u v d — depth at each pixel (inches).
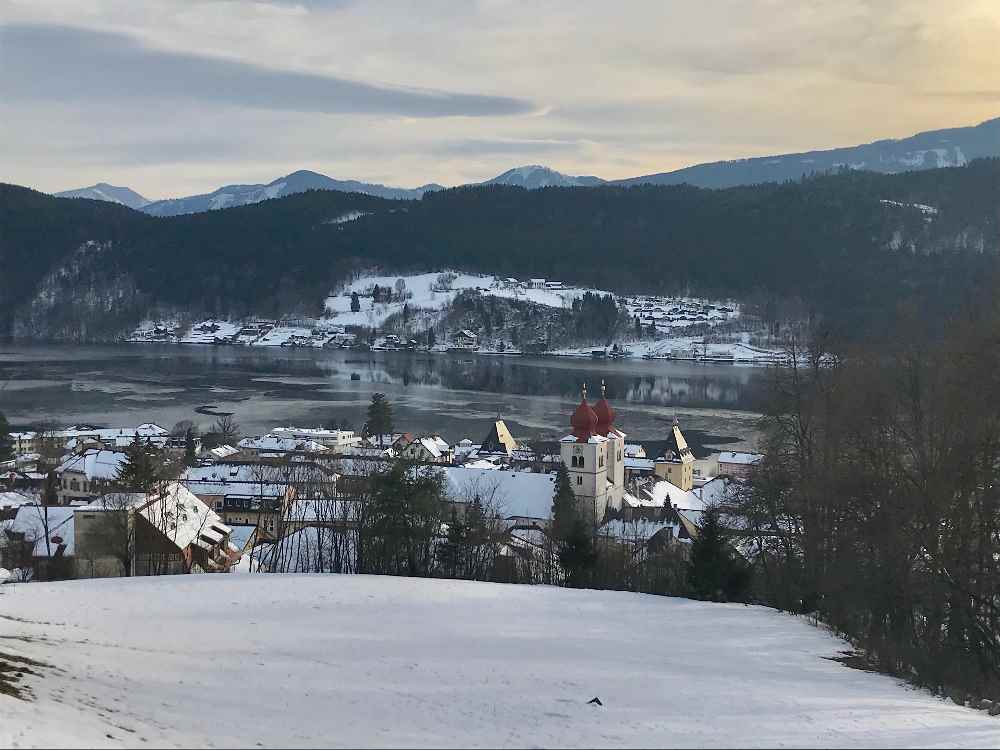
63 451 6397.6
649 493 5315.0
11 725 724.0
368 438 7578.7
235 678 1181.7
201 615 1813.5
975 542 2060.8
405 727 978.1
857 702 1296.8
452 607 2023.9
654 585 2955.2
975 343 2199.8
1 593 1929.1
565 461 4729.3
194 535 3415.4
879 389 2370.8
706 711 1167.6
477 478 4867.1
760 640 1834.4
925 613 1996.8
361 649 1505.9
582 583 2901.1
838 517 2253.9
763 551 2647.6
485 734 970.7
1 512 3937.0
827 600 2178.9
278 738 877.2
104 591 2016.5
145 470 3501.5
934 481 1955.0
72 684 987.3
